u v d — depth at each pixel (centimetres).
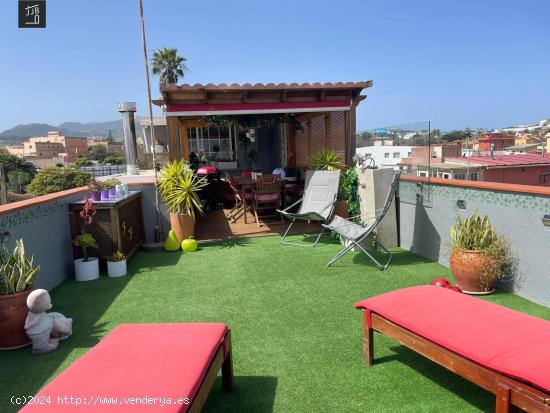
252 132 1078
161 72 2667
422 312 238
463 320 223
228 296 413
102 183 537
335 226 540
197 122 1045
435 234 502
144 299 414
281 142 1187
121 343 214
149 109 641
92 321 364
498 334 204
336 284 435
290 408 229
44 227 451
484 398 233
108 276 499
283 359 284
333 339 312
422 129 522
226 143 1291
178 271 507
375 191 562
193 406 171
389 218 577
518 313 228
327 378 258
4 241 359
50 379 268
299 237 669
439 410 223
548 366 171
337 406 229
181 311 379
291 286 434
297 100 714
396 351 291
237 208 869
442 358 210
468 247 390
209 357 201
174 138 700
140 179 921
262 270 495
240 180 830
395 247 584
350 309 369
